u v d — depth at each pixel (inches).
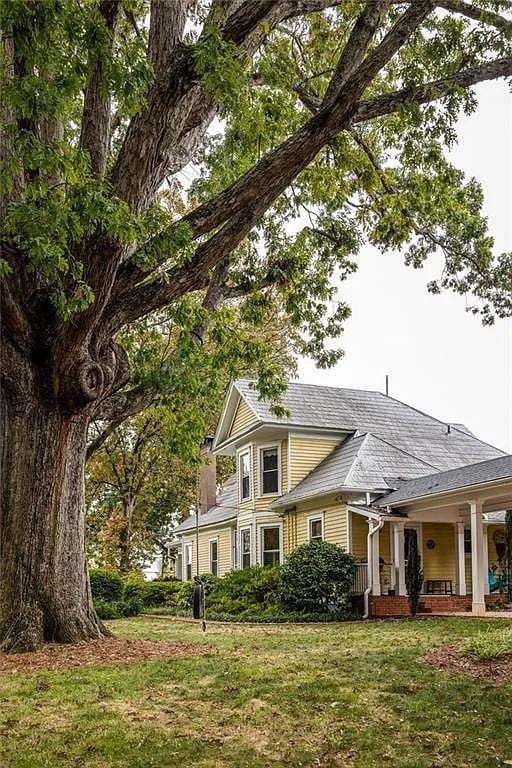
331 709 249.6
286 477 917.8
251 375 762.2
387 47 338.6
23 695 274.5
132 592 979.3
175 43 365.1
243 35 339.6
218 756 200.5
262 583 792.9
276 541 935.7
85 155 284.0
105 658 363.9
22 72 319.3
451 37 425.4
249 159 533.3
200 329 516.7
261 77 482.6
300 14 405.1
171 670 323.9
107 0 341.7
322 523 834.2
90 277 326.6
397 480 802.8
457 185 588.4
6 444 396.8
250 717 241.0
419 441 939.3
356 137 549.6
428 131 435.5
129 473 1262.3
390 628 542.0
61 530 412.8
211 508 1259.8
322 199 593.9
